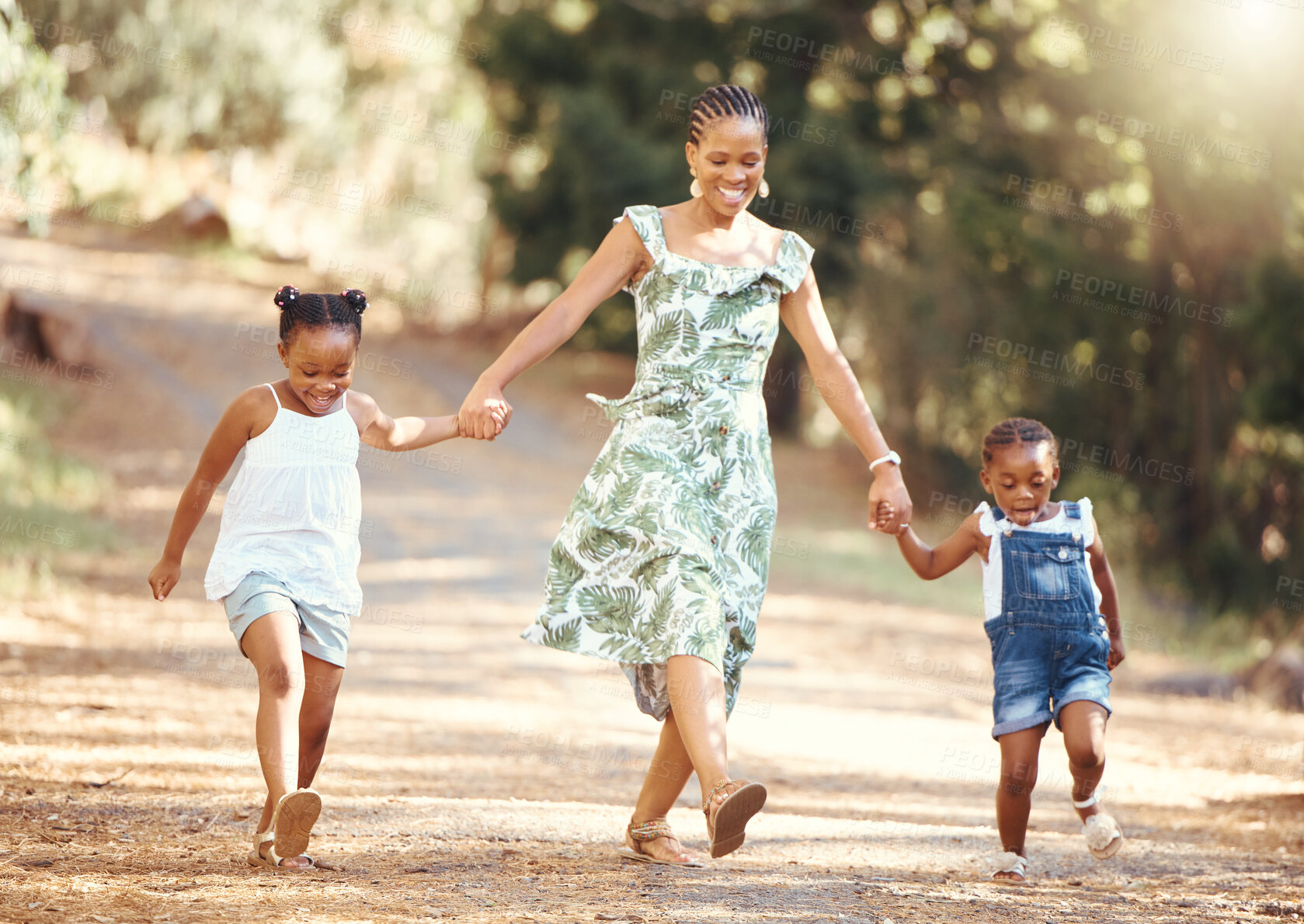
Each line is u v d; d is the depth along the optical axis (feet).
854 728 38.50
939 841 23.32
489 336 147.95
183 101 133.18
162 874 16.80
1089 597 20.68
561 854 19.81
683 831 22.81
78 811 20.38
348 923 14.69
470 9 139.54
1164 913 17.87
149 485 73.67
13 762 23.43
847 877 19.35
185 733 27.84
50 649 36.50
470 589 59.47
